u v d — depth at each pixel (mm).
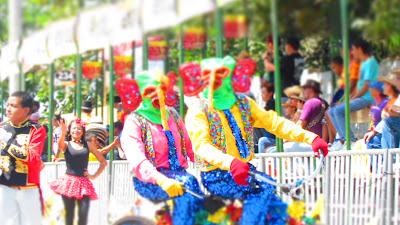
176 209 5875
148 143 6234
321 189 6988
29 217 7020
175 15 8070
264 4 10492
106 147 8328
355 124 8938
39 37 9266
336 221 6828
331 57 11008
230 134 6133
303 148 8164
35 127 7059
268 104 9617
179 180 6020
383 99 8773
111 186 8336
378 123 7996
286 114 9656
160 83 6266
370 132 7777
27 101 6969
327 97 10867
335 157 6879
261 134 8875
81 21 8664
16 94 6961
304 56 11352
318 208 5891
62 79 11406
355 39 10117
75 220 8016
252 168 6188
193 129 6070
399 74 8234
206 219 5883
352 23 10609
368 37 10664
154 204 6008
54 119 9922
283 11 10727
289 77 10461
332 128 8633
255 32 10719
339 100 9219
